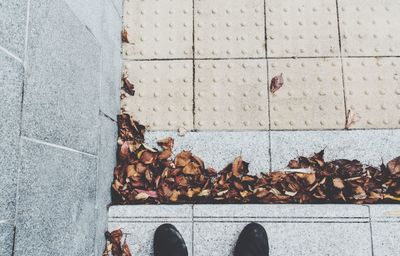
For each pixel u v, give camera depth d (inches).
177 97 105.3
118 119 101.9
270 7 107.3
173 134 103.5
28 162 52.3
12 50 48.1
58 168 62.3
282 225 93.0
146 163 99.7
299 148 101.6
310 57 105.3
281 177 98.7
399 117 102.0
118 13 104.0
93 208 80.7
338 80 104.1
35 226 54.5
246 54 106.1
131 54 107.2
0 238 45.5
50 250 59.5
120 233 93.2
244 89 105.0
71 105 68.2
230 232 93.2
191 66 106.3
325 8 106.9
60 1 63.2
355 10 106.6
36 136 54.7
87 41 76.8
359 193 96.0
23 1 50.9
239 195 97.2
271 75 105.2
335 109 103.2
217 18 107.7
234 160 100.3
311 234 92.5
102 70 87.8
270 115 103.7
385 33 105.3
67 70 66.3
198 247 93.2
